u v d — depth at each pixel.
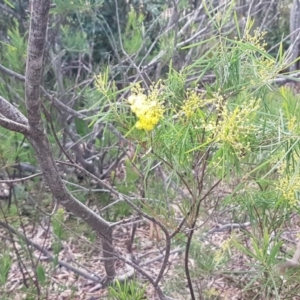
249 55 0.85
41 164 1.08
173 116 0.89
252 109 0.79
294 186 0.90
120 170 2.70
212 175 1.11
